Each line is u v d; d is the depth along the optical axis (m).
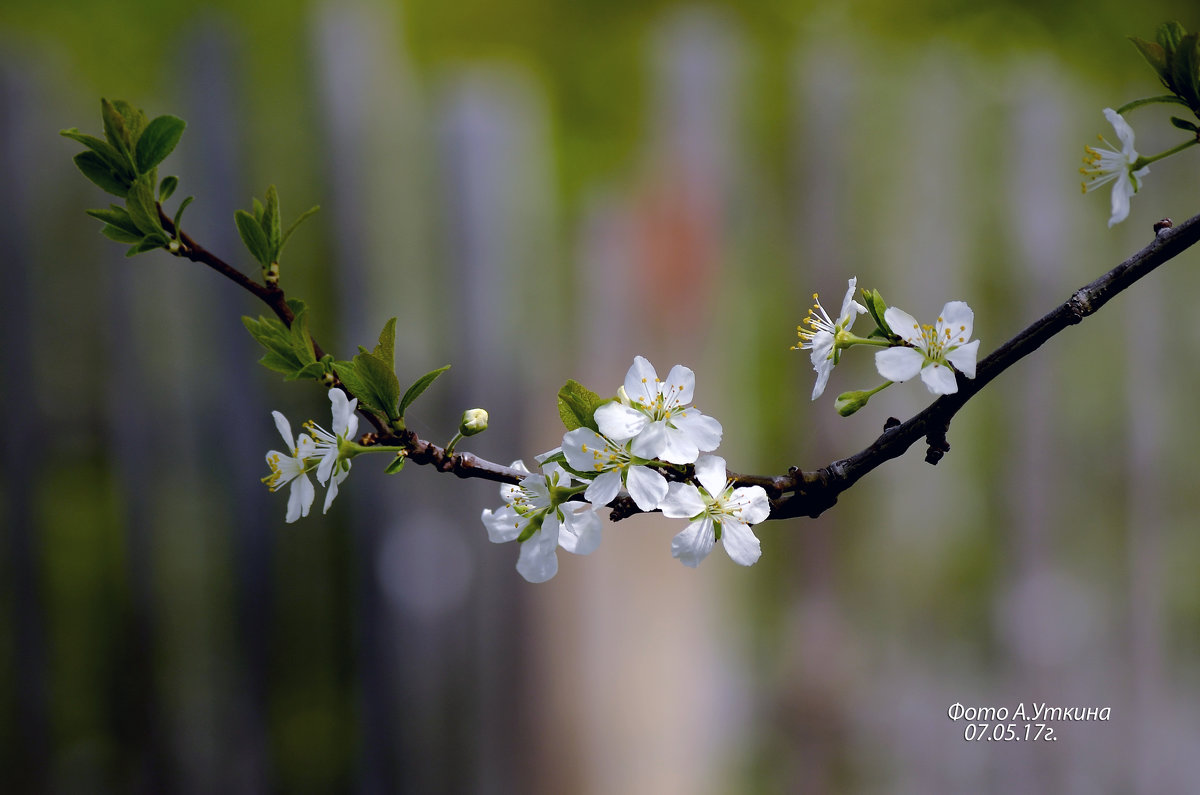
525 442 1.68
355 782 1.62
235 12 1.57
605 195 1.76
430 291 1.64
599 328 1.73
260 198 1.57
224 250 1.55
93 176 1.02
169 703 1.56
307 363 1.03
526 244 1.68
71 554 1.52
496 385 1.66
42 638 1.51
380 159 1.61
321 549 1.61
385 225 1.62
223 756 1.59
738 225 1.77
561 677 1.69
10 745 1.50
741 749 1.75
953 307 1.03
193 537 1.56
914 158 1.78
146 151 1.02
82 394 1.52
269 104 1.57
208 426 1.56
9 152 1.48
